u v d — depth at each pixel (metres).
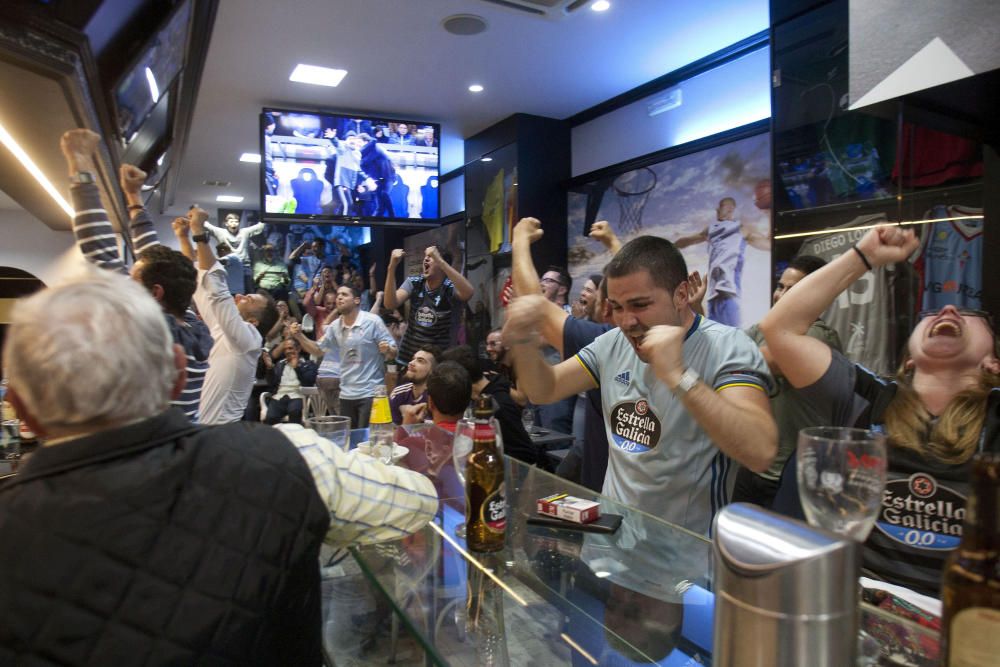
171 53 2.90
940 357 1.16
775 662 0.46
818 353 1.28
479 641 0.83
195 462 0.75
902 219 2.30
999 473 0.54
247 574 0.72
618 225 5.16
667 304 1.32
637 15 3.70
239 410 2.76
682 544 1.08
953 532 1.09
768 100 3.98
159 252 1.99
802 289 1.26
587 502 1.22
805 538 0.48
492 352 4.07
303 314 9.60
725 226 4.29
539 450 2.99
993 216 1.83
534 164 5.58
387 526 0.97
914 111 1.61
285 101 5.11
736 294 4.23
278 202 5.03
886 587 0.91
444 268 4.67
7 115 2.11
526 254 1.73
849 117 2.78
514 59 4.31
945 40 1.37
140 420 0.75
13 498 0.67
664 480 1.40
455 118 5.64
